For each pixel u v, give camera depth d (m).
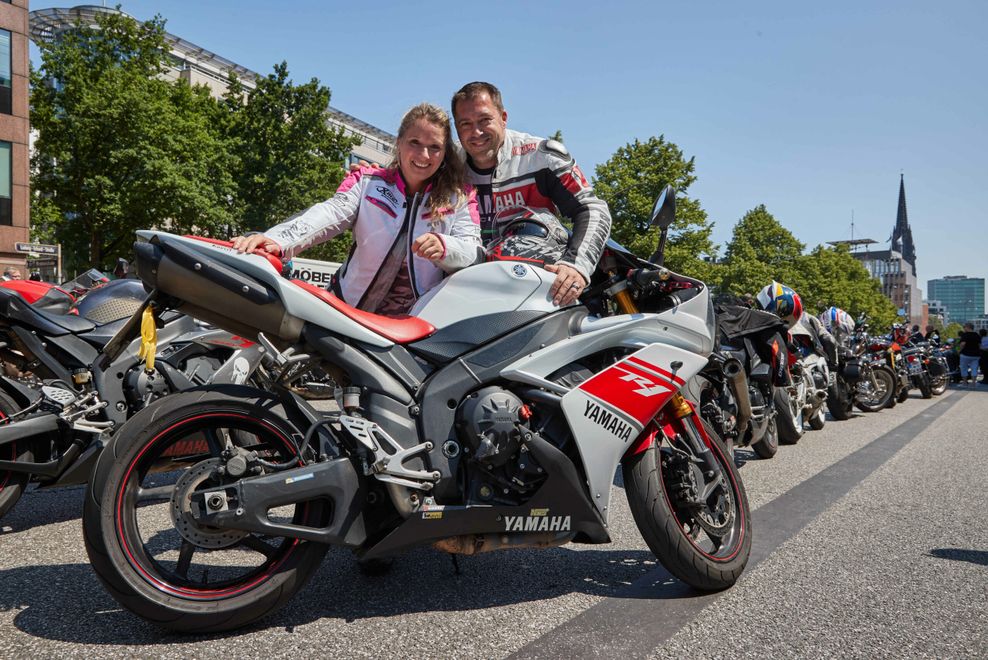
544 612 2.38
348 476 2.17
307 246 2.62
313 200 30.02
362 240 2.73
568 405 2.41
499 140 2.87
